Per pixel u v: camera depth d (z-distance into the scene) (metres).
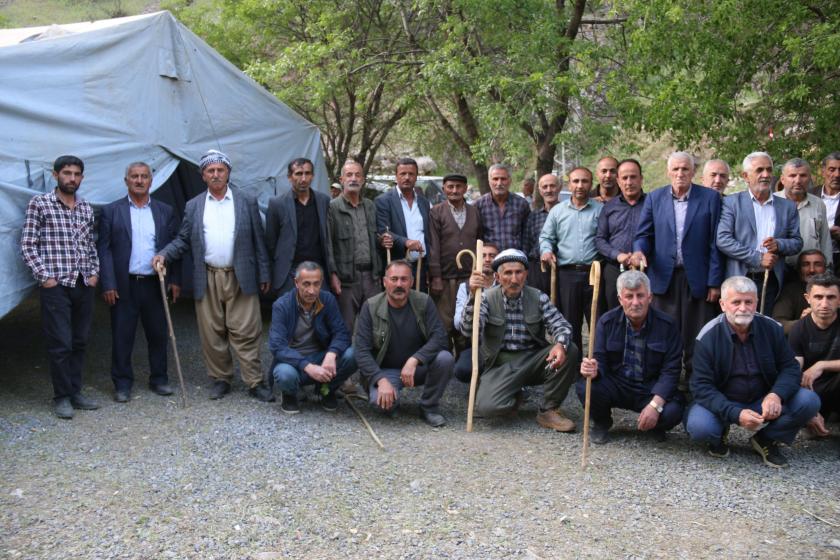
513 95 8.55
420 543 3.54
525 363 5.34
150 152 6.83
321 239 6.19
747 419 4.43
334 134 13.23
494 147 9.18
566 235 6.09
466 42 9.70
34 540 3.50
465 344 6.51
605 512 3.91
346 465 4.47
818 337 4.98
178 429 5.06
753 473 4.48
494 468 4.48
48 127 6.07
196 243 5.75
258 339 5.88
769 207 5.41
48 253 5.25
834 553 3.52
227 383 5.93
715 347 4.67
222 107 7.68
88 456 4.54
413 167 6.50
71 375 5.45
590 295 6.07
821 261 5.38
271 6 11.56
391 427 5.25
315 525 3.71
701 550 3.54
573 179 6.04
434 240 6.50
